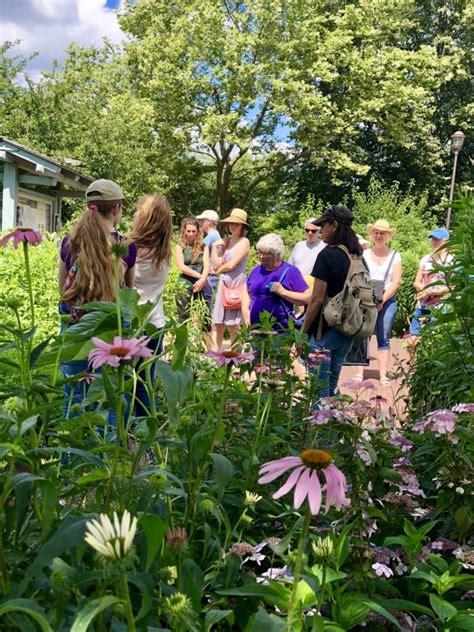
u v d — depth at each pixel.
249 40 32.19
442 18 42.22
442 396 4.10
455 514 2.53
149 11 35.53
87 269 3.57
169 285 9.26
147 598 1.39
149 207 4.36
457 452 2.61
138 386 3.61
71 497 2.08
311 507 1.28
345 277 5.15
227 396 2.90
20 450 1.53
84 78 34.72
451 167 40.91
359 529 2.35
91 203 3.84
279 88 32.34
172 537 1.64
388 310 8.30
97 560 1.41
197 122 34.47
